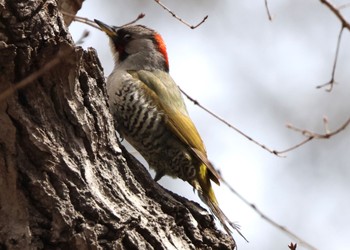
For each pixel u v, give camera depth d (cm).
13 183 917
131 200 1007
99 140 1009
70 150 964
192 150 1384
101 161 1008
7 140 917
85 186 955
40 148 930
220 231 1126
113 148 1027
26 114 935
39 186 923
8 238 909
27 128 927
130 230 974
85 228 932
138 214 990
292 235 1031
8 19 907
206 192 1401
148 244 988
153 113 1390
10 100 919
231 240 1129
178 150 1402
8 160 917
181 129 1398
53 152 941
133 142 1429
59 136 961
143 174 1081
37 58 929
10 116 921
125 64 1516
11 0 912
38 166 933
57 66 945
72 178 948
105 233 951
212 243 1099
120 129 1421
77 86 986
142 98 1391
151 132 1397
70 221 926
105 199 978
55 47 934
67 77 964
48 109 958
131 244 968
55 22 949
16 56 912
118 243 956
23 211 920
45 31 930
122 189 1010
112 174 1010
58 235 920
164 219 1035
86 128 984
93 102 1012
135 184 1043
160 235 1007
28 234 911
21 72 923
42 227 924
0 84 913
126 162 1048
